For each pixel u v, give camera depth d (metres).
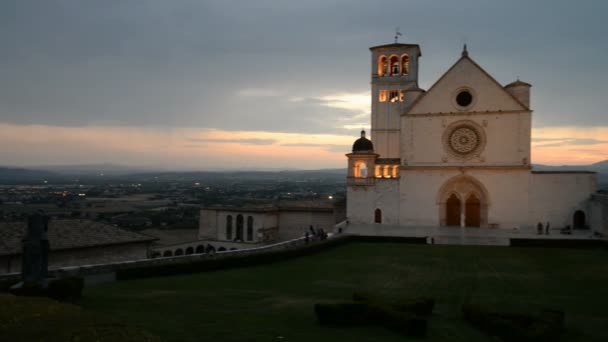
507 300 31.73
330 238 61.03
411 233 68.38
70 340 18.55
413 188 77.31
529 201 72.19
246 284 36.25
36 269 27.75
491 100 74.00
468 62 75.12
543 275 40.91
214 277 39.19
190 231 113.31
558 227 71.50
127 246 53.25
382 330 23.05
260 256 46.59
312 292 33.41
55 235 48.44
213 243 87.69
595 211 66.69
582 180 70.94
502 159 73.50
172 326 22.17
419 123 77.25
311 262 48.09
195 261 41.72
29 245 27.75
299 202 98.88
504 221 73.19
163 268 39.34
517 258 49.91
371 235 63.88
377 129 92.12
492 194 73.69
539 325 22.72
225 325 22.81
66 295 26.77
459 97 75.69
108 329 20.02
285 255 49.12
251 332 21.78
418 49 94.38
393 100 91.62
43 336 19.02
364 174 80.75
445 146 76.06
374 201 79.12
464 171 74.75
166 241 90.56
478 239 63.53
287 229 89.31
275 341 20.58
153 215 155.25
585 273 41.72
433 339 22.25
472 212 75.88
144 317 23.83
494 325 23.34
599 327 25.52
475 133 74.81
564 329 25.03
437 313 27.78
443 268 44.34
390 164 79.75
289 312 26.25
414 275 40.94
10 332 19.28
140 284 35.00
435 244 60.56
